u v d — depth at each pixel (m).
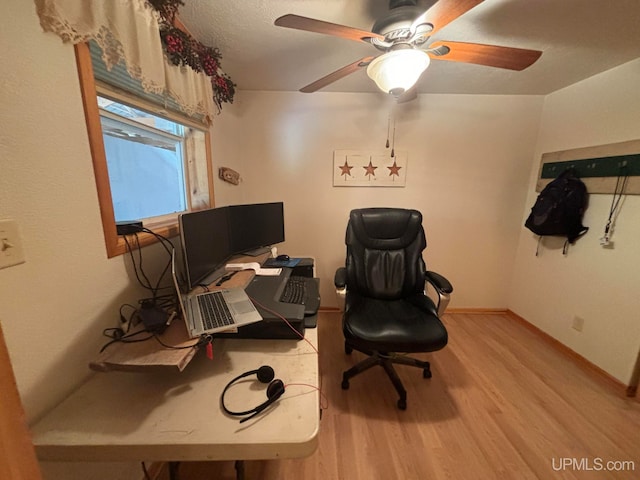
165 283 1.25
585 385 1.72
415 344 1.40
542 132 2.32
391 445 1.31
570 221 1.96
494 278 2.65
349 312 1.61
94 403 0.73
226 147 2.12
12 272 0.63
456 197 2.49
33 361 0.69
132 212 1.36
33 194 0.67
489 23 1.31
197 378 0.82
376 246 1.90
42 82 0.69
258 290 1.26
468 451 1.28
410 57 1.11
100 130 0.88
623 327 1.67
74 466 0.80
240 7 1.22
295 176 2.47
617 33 1.38
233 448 0.62
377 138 2.40
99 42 0.83
